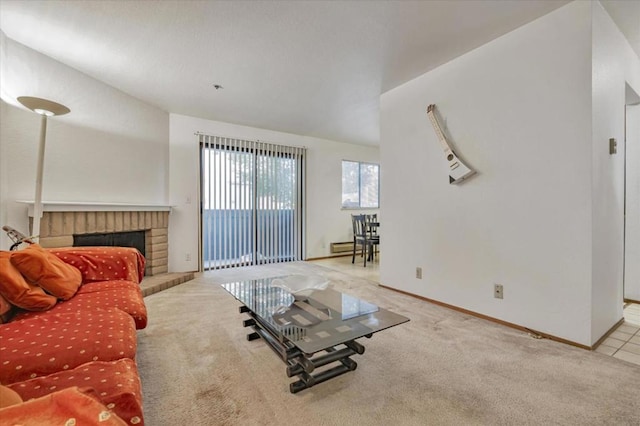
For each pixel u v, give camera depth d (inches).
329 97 144.3
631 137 114.5
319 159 225.9
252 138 193.6
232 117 173.9
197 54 105.4
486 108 98.3
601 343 80.5
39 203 94.3
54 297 66.3
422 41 96.9
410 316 101.6
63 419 25.5
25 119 104.0
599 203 80.3
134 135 145.3
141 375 64.9
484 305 99.3
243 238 190.7
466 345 79.8
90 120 125.4
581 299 78.1
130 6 80.7
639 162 113.4
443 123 112.2
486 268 98.6
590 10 76.2
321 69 115.9
